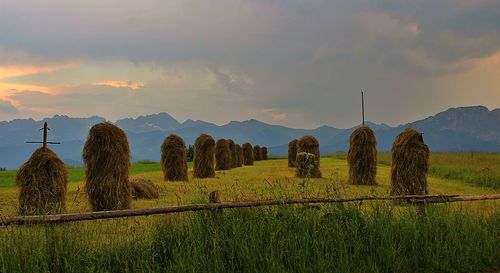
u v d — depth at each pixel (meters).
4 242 5.23
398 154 13.09
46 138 9.71
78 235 5.61
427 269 6.47
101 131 10.57
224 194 12.53
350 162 18.17
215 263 5.60
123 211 5.72
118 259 5.52
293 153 32.84
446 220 7.36
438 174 22.91
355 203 7.32
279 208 6.71
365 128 18.17
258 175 23.69
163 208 5.96
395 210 7.55
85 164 10.62
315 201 7.00
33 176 9.20
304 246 6.19
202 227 6.12
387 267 6.27
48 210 8.73
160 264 5.72
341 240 6.44
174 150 20.56
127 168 10.88
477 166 24.39
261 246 6.05
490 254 6.95
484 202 10.37
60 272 5.27
